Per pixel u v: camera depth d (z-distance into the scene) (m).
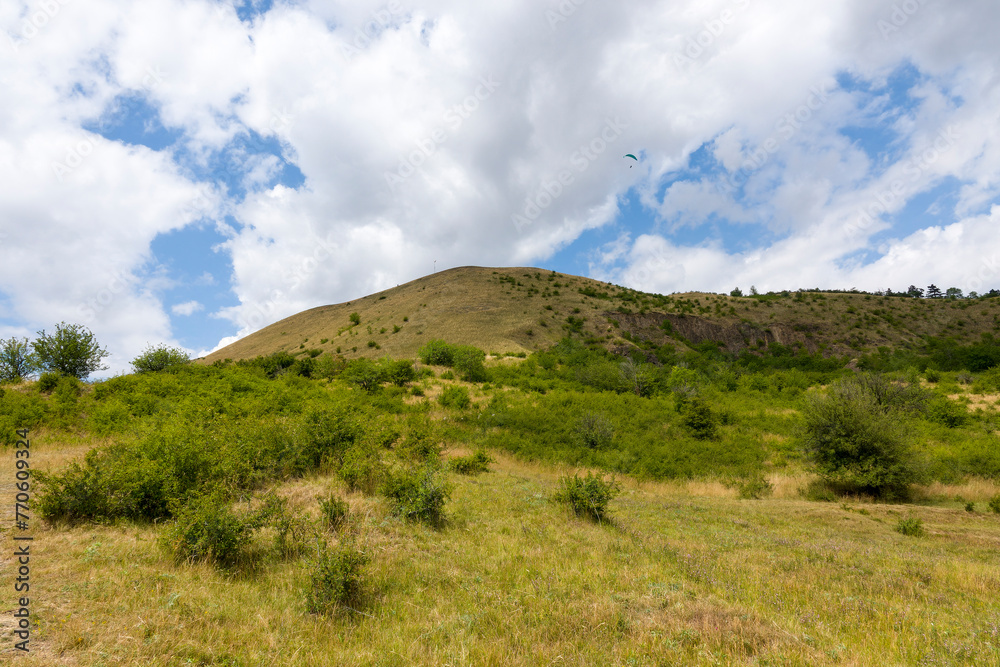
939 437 24.53
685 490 17.22
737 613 5.53
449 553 7.46
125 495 7.61
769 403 36.62
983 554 9.97
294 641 4.41
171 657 3.83
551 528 9.51
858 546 9.98
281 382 29.11
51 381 21.00
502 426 24.34
